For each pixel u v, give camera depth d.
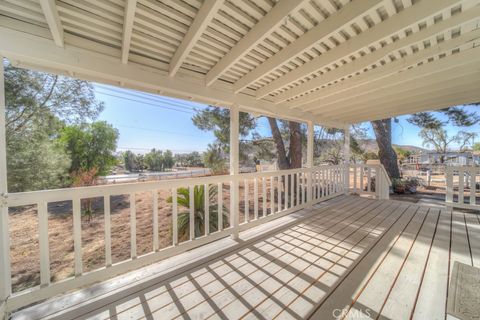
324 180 4.58
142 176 10.23
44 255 1.47
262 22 1.63
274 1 1.50
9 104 4.49
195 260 2.05
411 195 6.30
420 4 1.49
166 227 4.78
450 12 1.60
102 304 1.47
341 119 5.00
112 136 7.86
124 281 1.72
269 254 2.16
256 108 3.13
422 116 8.38
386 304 1.43
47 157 4.83
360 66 2.23
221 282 1.71
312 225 3.01
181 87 2.34
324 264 1.95
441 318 1.30
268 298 1.51
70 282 1.55
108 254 1.73
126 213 5.83
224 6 1.50
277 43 1.98
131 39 1.82
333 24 1.61
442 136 11.38
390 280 1.69
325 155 9.67
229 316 1.36
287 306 1.43
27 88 4.77
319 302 1.46
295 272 1.83
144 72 2.11
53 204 6.63
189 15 1.58
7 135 4.45
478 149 12.30
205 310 1.41
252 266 1.94
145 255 1.92
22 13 1.44
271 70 2.21
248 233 2.74
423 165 10.19
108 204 1.73
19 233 4.38
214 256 2.13
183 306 1.45
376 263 1.95
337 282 1.68
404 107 4.02
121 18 1.56
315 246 2.33
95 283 1.70
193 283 1.70
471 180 3.55
